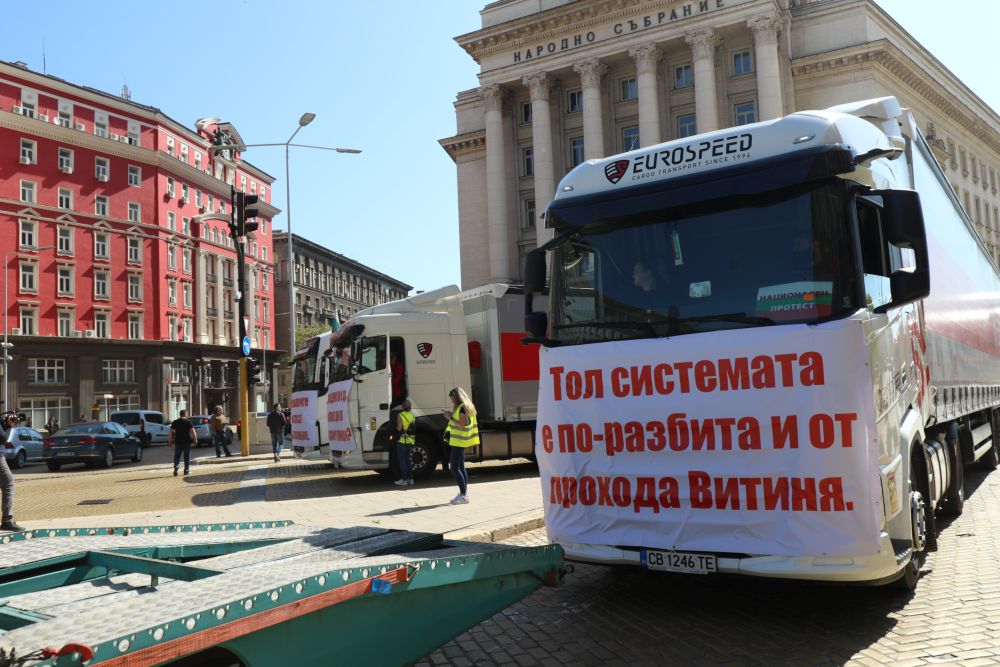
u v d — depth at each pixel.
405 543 3.69
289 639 2.60
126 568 3.28
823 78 46.97
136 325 60.94
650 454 5.14
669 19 46.59
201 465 25.45
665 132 48.56
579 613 5.84
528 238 53.56
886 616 5.42
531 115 53.84
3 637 2.16
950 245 8.88
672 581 6.75
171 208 64.81
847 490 4.59
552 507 5.57
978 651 4.62
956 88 59.44
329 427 15.73
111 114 60.31
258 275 77.62
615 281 5.47
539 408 5.76
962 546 7.54
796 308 4.84
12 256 53.56
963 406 8.92
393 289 116.81
